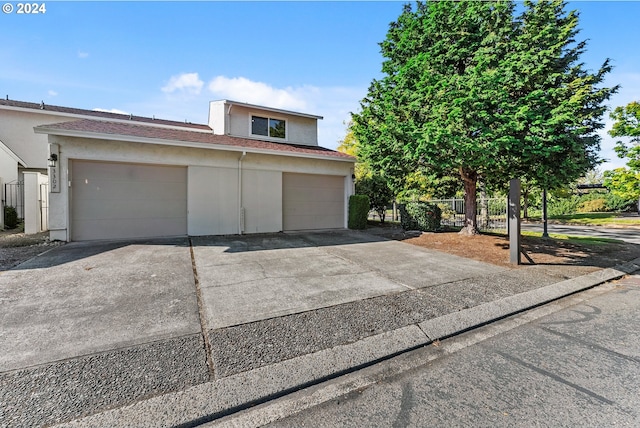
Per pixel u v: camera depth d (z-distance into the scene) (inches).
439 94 269.6
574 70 298.4
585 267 243.1
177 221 365.4
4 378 88.0
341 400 86.6
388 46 370.3
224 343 112.6
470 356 112.0
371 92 360.8
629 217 829.2
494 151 263.9
